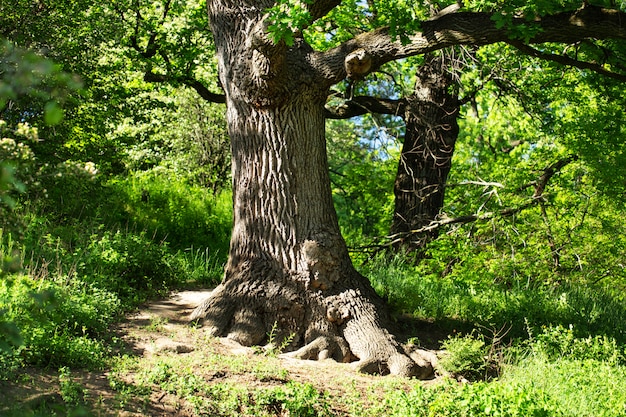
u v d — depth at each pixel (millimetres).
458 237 16125
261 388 7051
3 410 5309
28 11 12500
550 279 16203
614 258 17156
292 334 8914
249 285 9180
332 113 17922
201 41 17016
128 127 18922
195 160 23859
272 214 9367
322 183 9594
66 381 6266
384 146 20969
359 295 9234
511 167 17250
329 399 7211
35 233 10570
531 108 16625
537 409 6562
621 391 8148
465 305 11305
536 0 8617
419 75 17281
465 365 8703
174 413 6305
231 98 9641
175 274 11578
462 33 9109
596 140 14430
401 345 8953
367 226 24734
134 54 16359
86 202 13375
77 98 13188
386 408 7176
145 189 18734
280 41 8609
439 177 17250
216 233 18562
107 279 9945
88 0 14164
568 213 16844
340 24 15844
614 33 8930
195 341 8359
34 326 6941
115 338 7836
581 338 10242
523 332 10562
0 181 3029
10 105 11461
